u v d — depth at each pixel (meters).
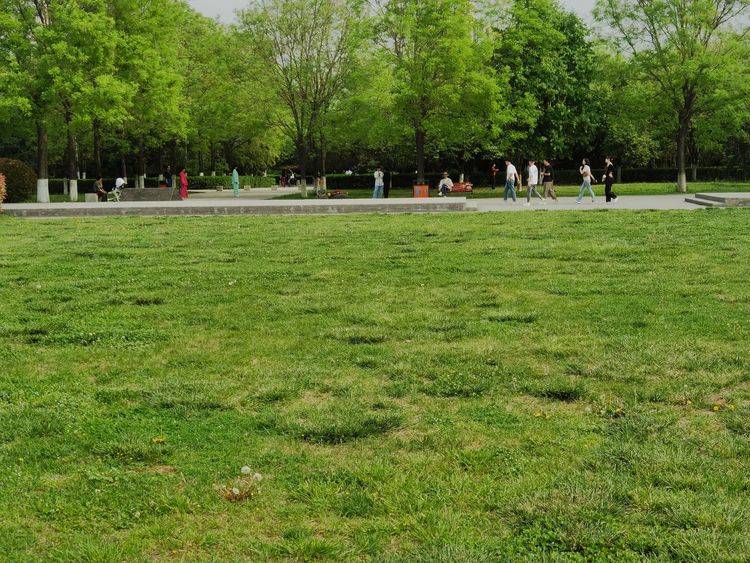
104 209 24.53
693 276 11.11
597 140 55.00
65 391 6.44
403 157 57.91
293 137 42.38
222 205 24.17
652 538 3.82
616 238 15.61
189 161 62.78
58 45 31.70
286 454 4.99
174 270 12.68
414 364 6.99
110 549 3.78
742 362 6.79
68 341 8.20
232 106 41.38
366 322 8.78
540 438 5.16
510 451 4.96
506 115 38.62
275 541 3.89
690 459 4.75
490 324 8.52
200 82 48.34
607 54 40.84
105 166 63.94
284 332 8.43
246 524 4.07
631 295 9.93
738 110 39.88
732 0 38.31
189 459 4.93
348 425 5.42
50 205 26.61
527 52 44.25
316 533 3.98
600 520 4.00
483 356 7.20
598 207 25.16
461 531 3.92
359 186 53.78
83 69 33.59
